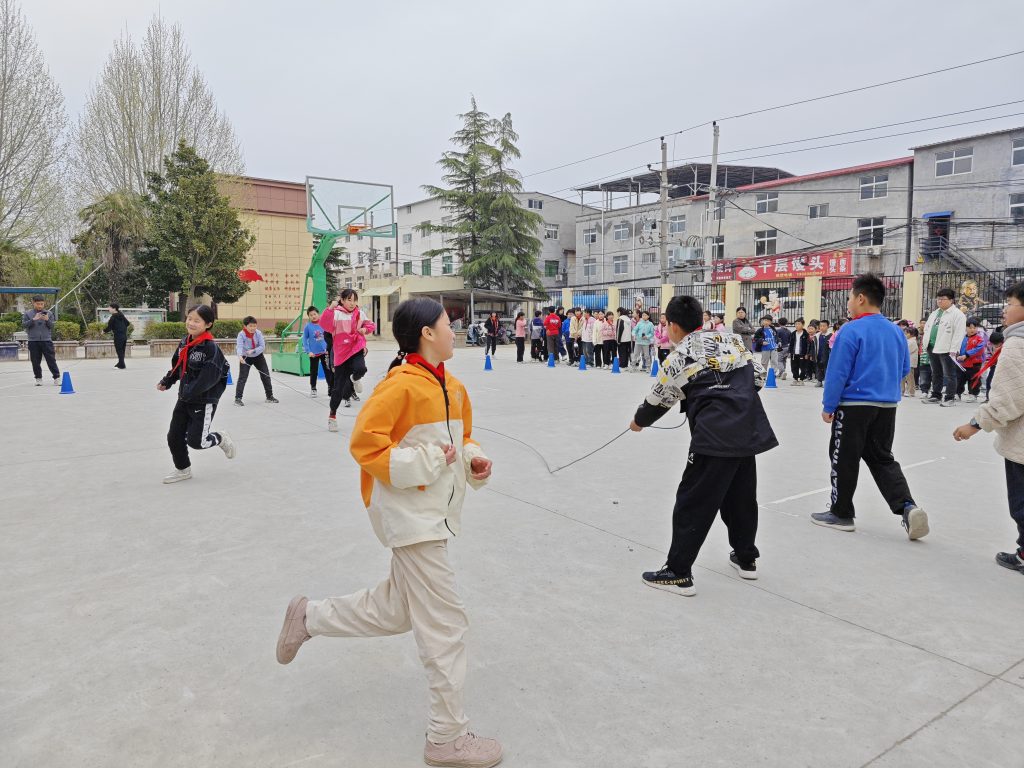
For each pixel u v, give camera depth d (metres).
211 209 27.70
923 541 4.56
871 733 2.48
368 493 2.47
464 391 2.70
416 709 2.63
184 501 5.40
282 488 5.80
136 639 3.16
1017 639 3.20
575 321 20.03
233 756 2.34
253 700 2.68
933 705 2.66
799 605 3.57
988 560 4.22
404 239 54.75
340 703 2.67
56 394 12.06
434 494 2.40
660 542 4.51
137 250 28.61
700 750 2.38
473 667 2.94
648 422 3.93
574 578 3.91
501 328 33.38
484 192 39.38
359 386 10.41
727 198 37.09
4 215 26.41
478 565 4.09
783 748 2.40
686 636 3.22
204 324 5.72
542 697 2.71
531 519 4.98
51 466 6.56
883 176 31.92
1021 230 28.22
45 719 2.54
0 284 26.86
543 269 49.41
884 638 3.21
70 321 25.89
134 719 2.54
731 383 3.64
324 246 15.89
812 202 34.16
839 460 4.71
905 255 31.08
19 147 26.42
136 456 7.01
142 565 4.06
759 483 6.09
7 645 3.10
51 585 3.77
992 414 3.90
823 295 22.98
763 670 2.92
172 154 27.84
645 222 41.09
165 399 11.42
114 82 29.59
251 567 4.04
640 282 41.97
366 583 3.81
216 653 3.04
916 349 12.75
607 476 6.29
